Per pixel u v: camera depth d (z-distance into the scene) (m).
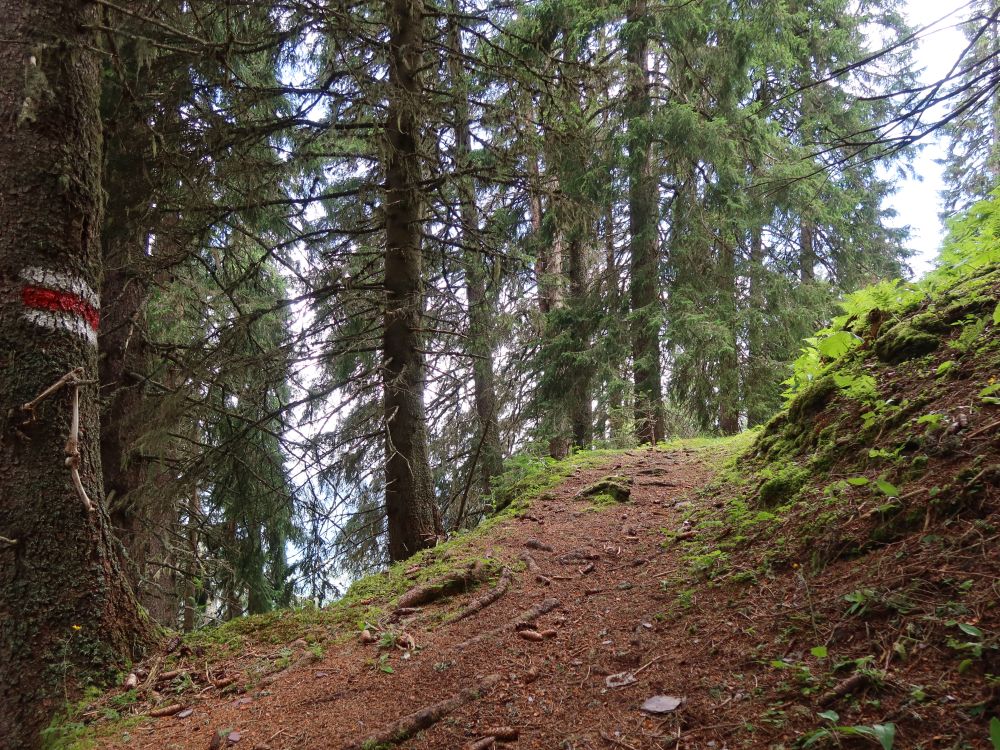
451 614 4.12
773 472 4.52
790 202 10.71
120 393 7.15
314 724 2.99
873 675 2.10
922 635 2.18
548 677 3.07
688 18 10.03
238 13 5.61
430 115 6.41
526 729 2.66
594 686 2.88
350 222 8.13
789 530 3.46
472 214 9.63
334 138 6.54
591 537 5.17
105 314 7.09
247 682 3.62
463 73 7.03
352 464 7.53
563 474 7.48
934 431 3.17
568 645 3.37
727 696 2.44
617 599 3.83
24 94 3.74
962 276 4.44
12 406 3.65
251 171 6.25
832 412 4.44
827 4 12.42
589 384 11.57
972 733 1.74
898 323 4.50
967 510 2.59
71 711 3.41
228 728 3.07
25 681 3.46
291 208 8.56
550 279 10.20
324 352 7.33
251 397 7.30
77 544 3.78
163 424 6.36
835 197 11.85
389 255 7.15
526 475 8.27
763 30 10.16
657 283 11.09
